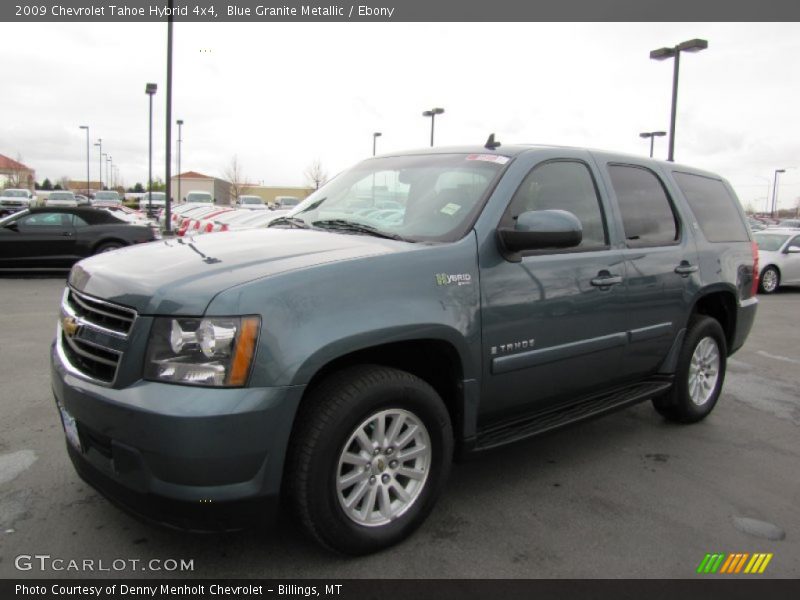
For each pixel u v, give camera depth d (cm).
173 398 245
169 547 300
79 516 325
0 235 1338
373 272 290
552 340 364
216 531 255
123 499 261
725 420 525
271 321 256
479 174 366
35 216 1377
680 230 476
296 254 298
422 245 322
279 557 295
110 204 4384
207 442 244
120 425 252
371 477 293
